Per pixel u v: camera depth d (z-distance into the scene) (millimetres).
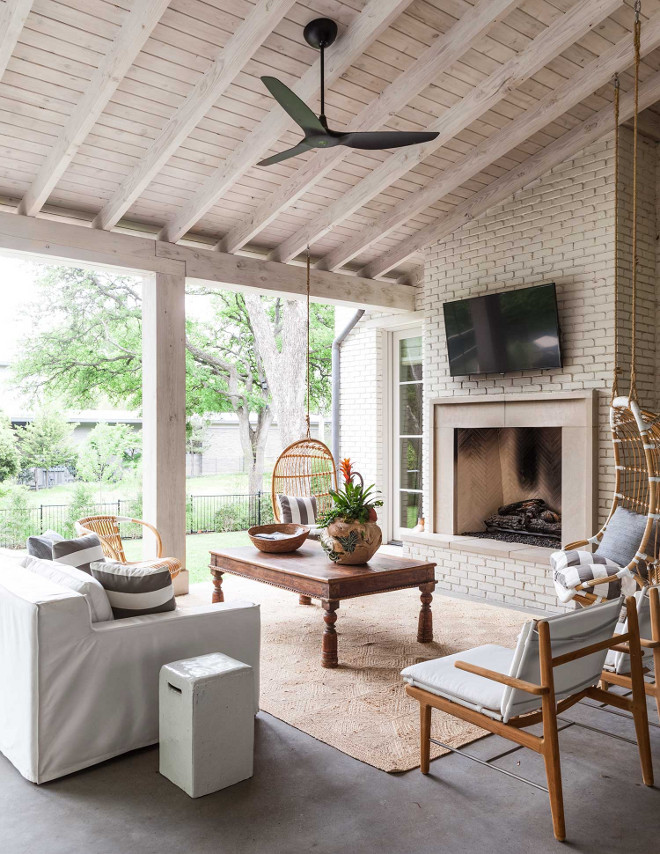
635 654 2803
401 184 6094
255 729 3338
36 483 13203
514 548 5922
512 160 5996
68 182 5262
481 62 4781
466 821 2537
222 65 4305
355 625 5066
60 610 2820
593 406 5480
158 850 2352
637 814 2586
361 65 4645
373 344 8461
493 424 6234
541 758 3051
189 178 5484
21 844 2383
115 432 13883
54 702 2814
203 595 5984
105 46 4160
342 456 8906
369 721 3414
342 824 2516
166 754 2842
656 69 5000
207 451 15547
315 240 6594
